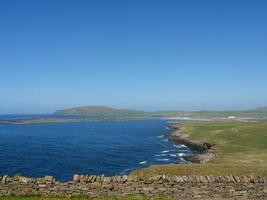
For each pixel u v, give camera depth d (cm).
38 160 8431
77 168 7362
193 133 14212
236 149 8625
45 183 2583
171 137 14950
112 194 2589
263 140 9362
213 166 4147
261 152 7131
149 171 4119
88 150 10706
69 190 2573
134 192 2606
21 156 9131
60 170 7100
